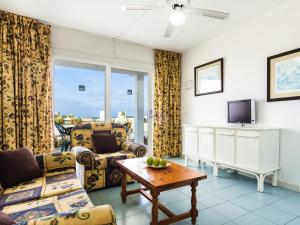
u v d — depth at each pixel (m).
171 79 4.65
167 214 1.93
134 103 4.63
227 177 3.21
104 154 2.96
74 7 2.86
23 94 3.04
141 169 2.06
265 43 3.03
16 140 2.98
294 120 2.69
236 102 3.31
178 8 2.21
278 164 2.82
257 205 2.22
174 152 4.70
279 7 2.84
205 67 4.08
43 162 2.10
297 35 2.66
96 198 2.41
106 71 4.00
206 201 2.33
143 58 4.37
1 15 2.93
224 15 2.30
